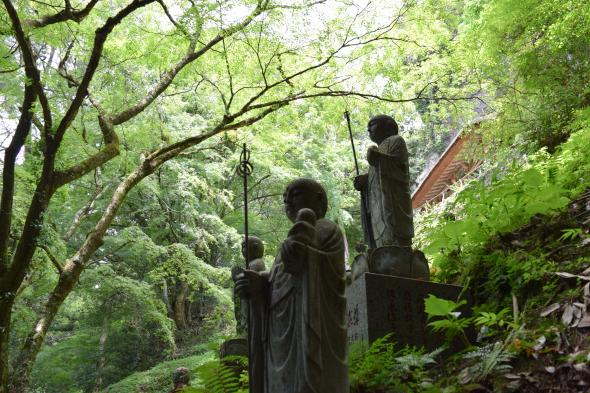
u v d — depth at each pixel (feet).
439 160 64.18
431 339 23.18
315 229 15.31
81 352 67.72
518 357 18.33
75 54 44.62
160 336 65.92
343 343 14.62
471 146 51.06
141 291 56.34
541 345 17.93
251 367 15.47
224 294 59.72
